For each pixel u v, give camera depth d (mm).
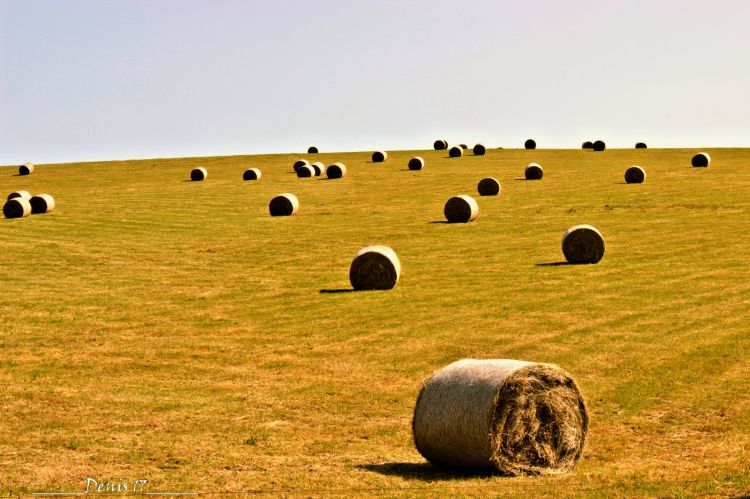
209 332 27953
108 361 24453
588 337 25281
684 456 15180
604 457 15336
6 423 18422
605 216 50844
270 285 35781
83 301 33250
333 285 35438
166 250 44500
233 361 24281
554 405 14703
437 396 14656
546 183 67875
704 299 29781
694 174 69500
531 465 14484
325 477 14250
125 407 19797
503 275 35906
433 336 26328
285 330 27922
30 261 41688
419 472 14609
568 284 33438
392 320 28734
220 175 83250
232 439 17125
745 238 42031
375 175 78312
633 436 16594
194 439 17109
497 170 79188
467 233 47219
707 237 42781
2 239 47906
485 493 12977
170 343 26562
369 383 21594
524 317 28312
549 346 24406
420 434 14711
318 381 21906
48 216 56656
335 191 67875
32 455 16016
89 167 96812
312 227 51000
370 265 34312
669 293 31031
